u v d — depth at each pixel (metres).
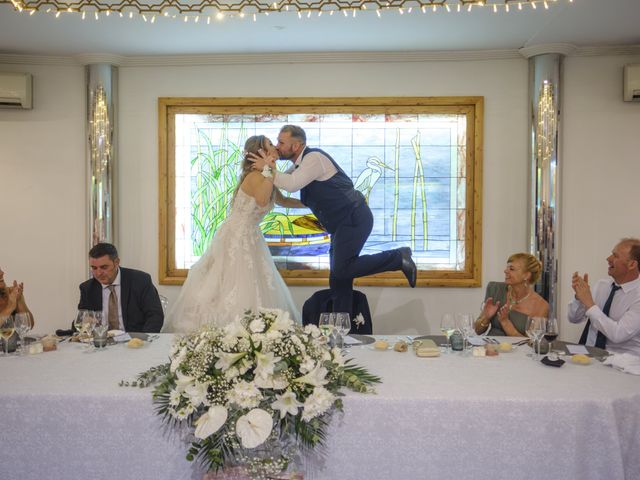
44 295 5.29
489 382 2.11
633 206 5.02
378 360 2.44
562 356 2.49
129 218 5.27
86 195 5.17
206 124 5.28
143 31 4.50
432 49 4.96
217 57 5.12
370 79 5.14
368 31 4.51
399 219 5.26
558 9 4.07
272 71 5.18
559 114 4.90
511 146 5.10
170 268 5.30
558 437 1.92
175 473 1.95
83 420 1.95
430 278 5.21
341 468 1.95
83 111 5.22
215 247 3.88
